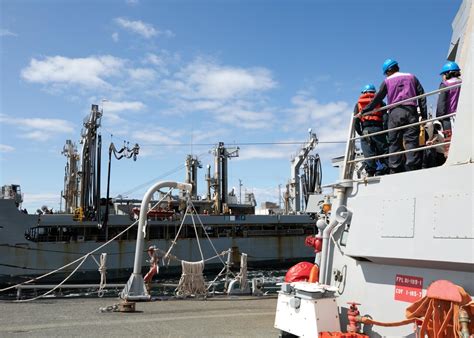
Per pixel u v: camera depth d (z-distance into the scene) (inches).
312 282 245.8
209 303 419.5
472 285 162.7
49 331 289.3
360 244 204.7
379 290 203.3
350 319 199.8
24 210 1460.4
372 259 202.8
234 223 1766.7
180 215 1654.8
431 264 173.6
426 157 213.5
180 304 410.6
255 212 2433.6
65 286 452.4
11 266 1327.5
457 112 174.7
